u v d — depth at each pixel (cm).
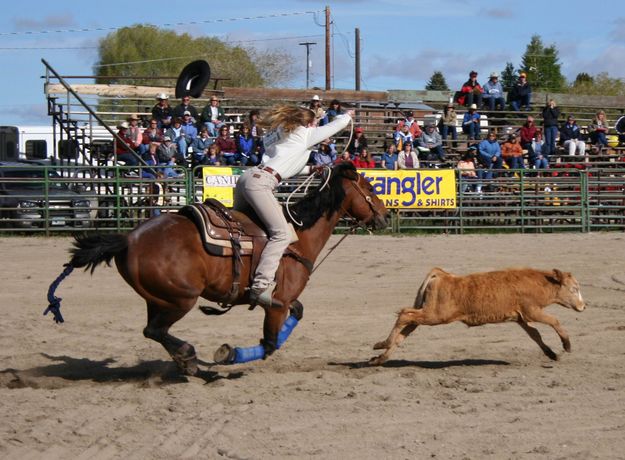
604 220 2525
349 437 667
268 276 827
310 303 1331
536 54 7956
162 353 992
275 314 862
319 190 895
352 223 937
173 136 2377
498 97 3138
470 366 916
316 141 863
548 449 636
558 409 745
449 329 1123
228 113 2983
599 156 2866
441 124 2864
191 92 1170
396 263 1766
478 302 880
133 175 2308
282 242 835
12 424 702
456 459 616
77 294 1405
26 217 2203
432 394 796
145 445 652
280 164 845
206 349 1014
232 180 2216
